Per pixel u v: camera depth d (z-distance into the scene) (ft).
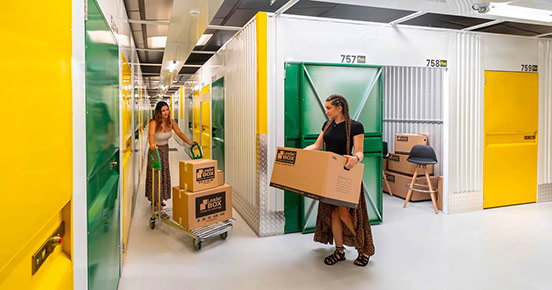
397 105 22.72
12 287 2.82
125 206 12.63
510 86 17.89
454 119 16.90
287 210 14.47
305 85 14.40
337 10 19.66
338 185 10.00
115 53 9.23
